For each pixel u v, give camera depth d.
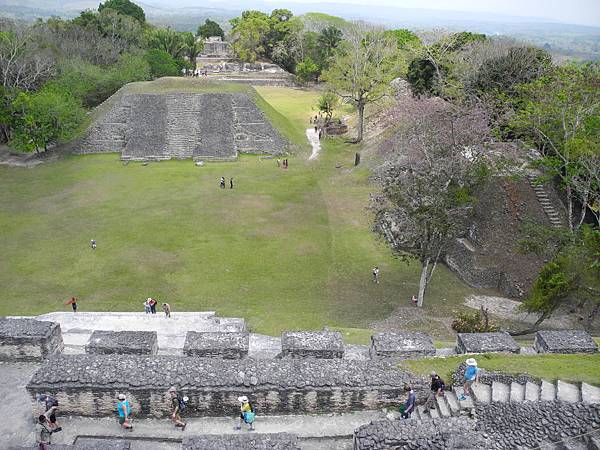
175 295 25.83
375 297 26.33
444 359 14.82
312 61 87.56
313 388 13.47
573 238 23.97
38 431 13.24
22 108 46.66
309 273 28.53
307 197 39.56
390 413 13.75
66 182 41.84
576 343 15.95
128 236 32.19
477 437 11.60
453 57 45.22
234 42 104.75
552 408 11.93
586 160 25.39
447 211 24.23
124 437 13.03
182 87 55.59
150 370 13.69
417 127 32.38
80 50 65.31
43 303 24.70
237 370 13.84
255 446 11.40
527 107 28.97
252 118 52.66
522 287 26.70
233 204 37.75
